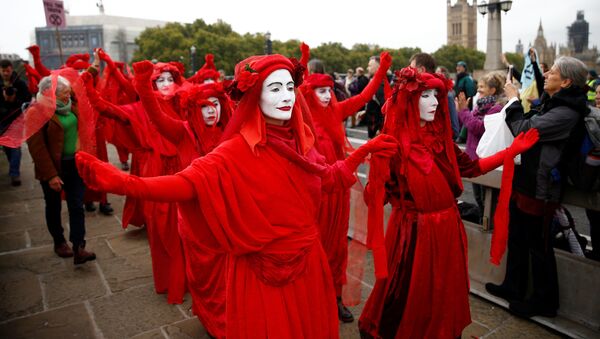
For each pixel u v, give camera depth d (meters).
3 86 6.22
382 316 2.61
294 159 1.83
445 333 2.47
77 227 4.12
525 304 3.05
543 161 2.75
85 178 1.52
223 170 1.73
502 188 2.53
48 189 4.22
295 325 1.85
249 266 1.87
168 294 3.48
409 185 2.40
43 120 2.65
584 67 2.65
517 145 2.50
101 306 3.45
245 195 1.76
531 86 4.07
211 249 1.96
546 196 2.79
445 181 2.45
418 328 2.50
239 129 1.82
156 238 3.50
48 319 3.28
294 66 1.88
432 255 2.43
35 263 4.26
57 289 3.73
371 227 2.31
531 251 2.98
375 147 2.14
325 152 3.20
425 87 2.29
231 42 73.12
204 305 2.85
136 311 3.38
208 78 4.59
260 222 1.78
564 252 3.00
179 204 1.83
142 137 3.79
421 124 2.46
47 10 6.73
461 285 2.51
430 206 2.41
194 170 1.71
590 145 2.66
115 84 5.50
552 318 2.97
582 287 2.88
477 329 2.96
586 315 2.87
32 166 8.77
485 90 4.23
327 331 1.99
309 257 1.91
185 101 2.89
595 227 3.34
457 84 7.66
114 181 1.52
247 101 1.79
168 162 3.76
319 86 3.17
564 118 2.62
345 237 3.27
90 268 4.14
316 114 3.21
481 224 3.59
